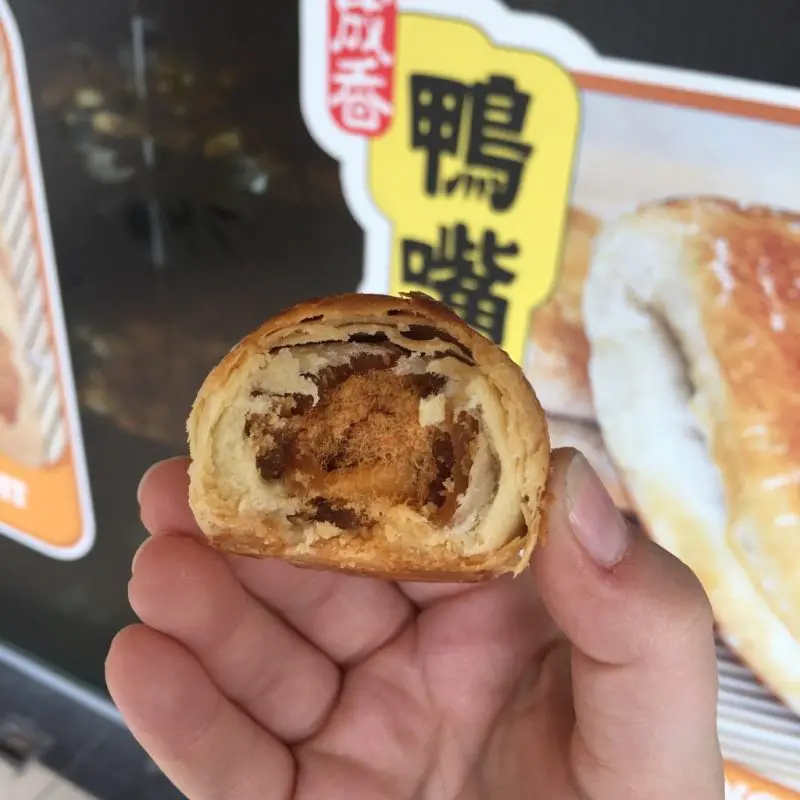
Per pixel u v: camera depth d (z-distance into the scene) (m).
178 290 0.23
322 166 0.21
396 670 0.17
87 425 0.26
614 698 0.13
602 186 0.19
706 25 0.17
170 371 0.24
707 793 0.13
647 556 0.13
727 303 0.18
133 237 0.23
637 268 0.19
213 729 0.15
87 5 0.21
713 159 0.18
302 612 0.17
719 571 0.20
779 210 0.18
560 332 0.20
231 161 0.21
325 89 0.20
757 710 0.20
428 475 0.14
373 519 0.13
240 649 0.16
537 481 0.13
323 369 0.14
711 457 0.19
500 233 0.20
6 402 0.27
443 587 0.17
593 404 0.20
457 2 0.18
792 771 0.20
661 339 0.19
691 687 0.13
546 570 0.13
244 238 0.22
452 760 0.16
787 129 0.17
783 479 0.19
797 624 0.19
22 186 0.24
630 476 0.20
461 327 0.13
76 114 0.22
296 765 0.16
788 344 0.18
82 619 0.30
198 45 0.21
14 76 0.22
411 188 0.20
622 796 0.13
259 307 0.23
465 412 0.13
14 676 0.31
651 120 0.18
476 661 0.16
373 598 0.17
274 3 0.20
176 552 0.16
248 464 0.13
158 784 0.27
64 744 0.29
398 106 0.20
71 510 0.28
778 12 0.16
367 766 0.16
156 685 0.15
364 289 0.22
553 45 0.18
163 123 0.22
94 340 0.25
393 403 0.14
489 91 0.19
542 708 0.15
